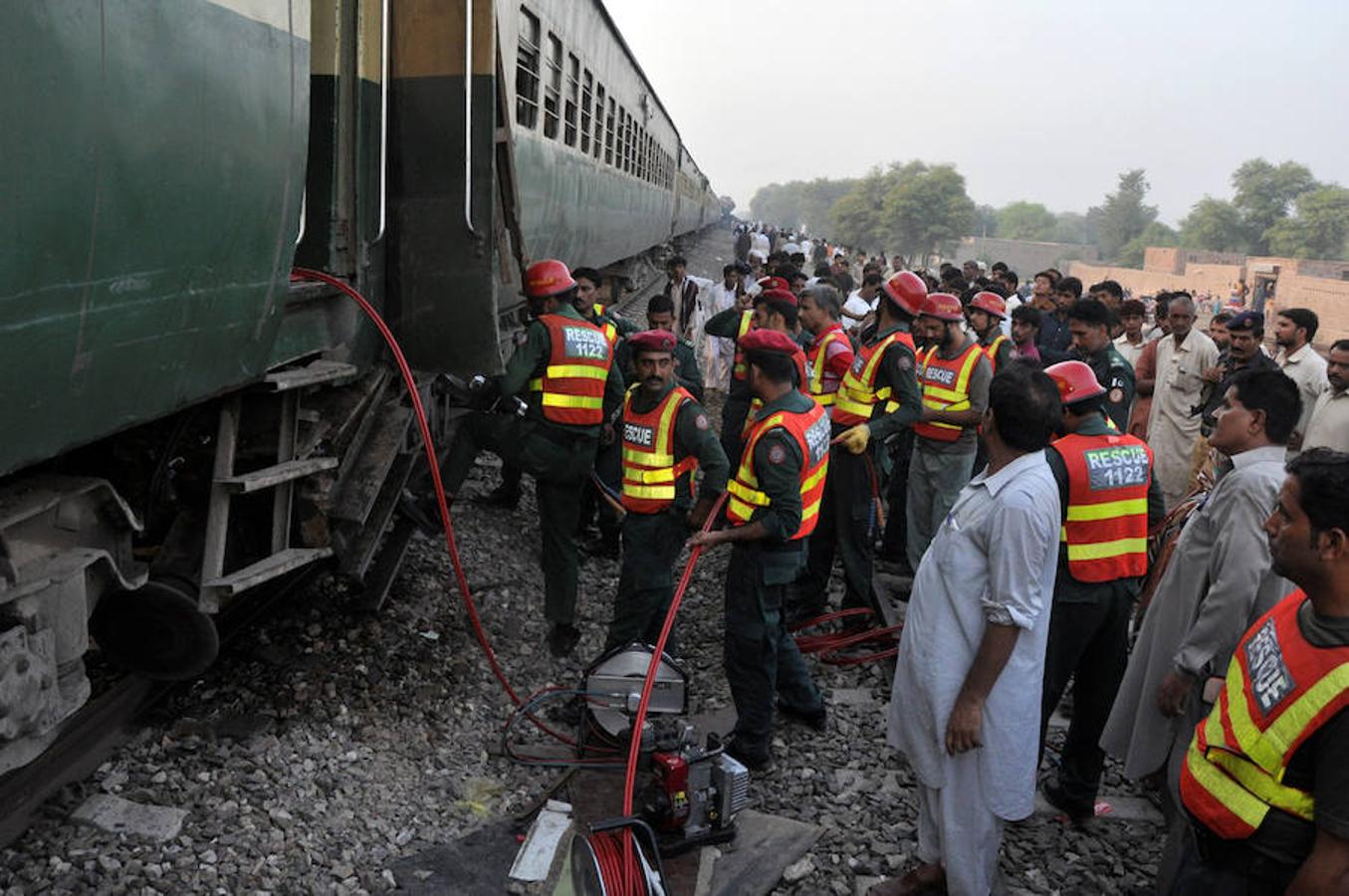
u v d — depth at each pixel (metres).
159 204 2.63
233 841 3.16
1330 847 1.88
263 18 3.15
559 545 4.93
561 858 3.18
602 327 5.78
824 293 5.94
